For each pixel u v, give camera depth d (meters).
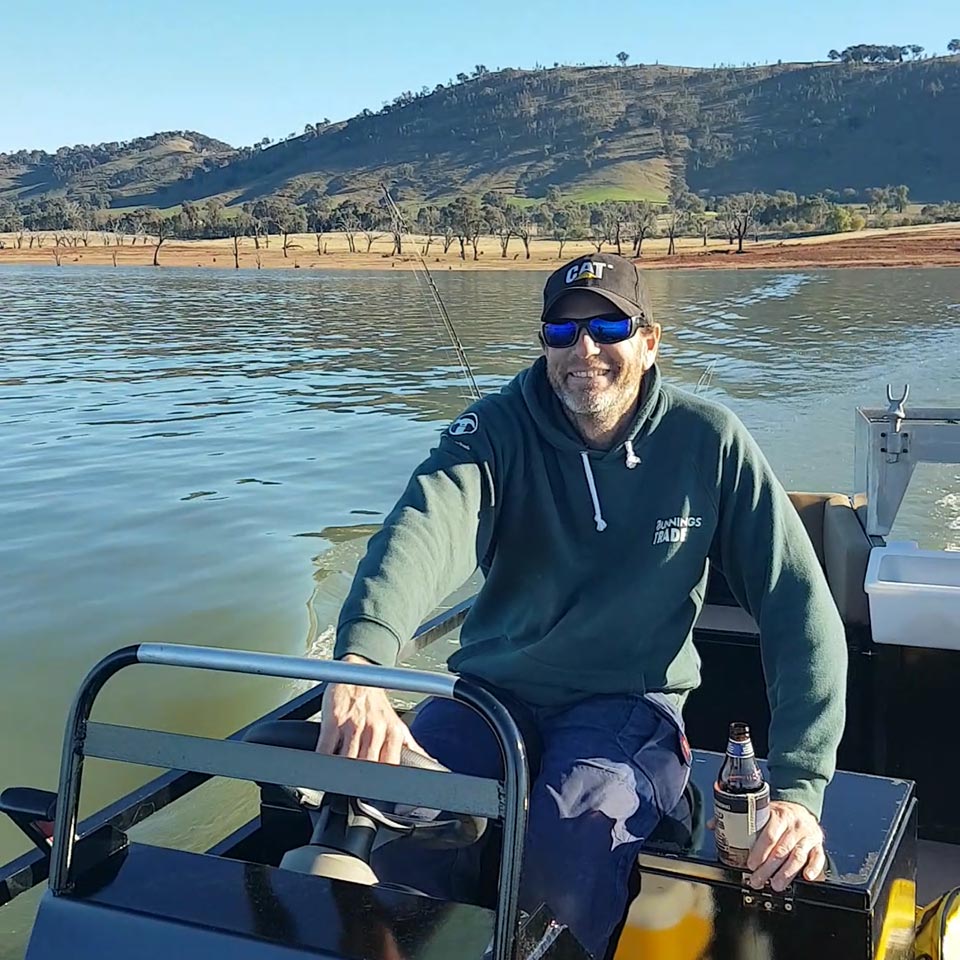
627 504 2.41
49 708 5.96
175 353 25.19
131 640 6.94
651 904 2.16
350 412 16.11
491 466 2.42
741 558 2.43
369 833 2.09
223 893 1.88
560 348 2.34
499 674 2.47
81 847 1.93
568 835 2.14
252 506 10.45
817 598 2.35
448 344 24.95
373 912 1.83
